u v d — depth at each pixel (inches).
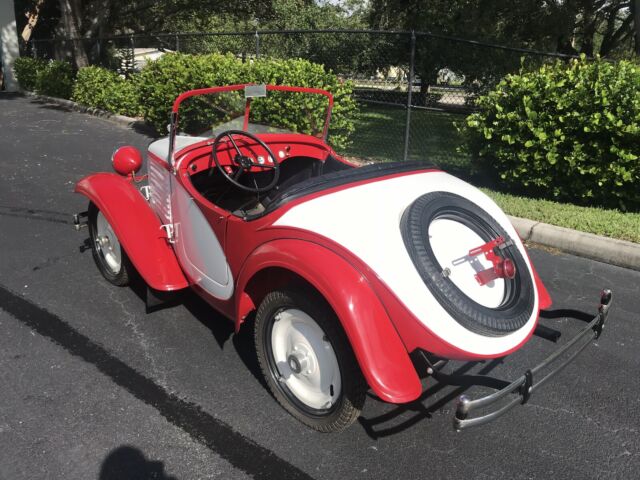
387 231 98.6
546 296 120.0
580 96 241.6
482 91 457.7
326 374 106.4
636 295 178.2
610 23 760.3
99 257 176.1
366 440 110.7
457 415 87.0
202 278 134.7
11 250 200.4
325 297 95.1
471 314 93.0
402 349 95.2
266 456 105.4
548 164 255.0
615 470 104.7
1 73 876.6
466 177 303.7
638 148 235.9
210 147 143.6
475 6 565.0
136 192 156.0
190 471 101.3
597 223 220.7
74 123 501.0
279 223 106.7
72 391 122.4
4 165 329.4
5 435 108.1
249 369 132.7
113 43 821.2
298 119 158.7
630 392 128.6
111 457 103.8
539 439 112.6
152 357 136.6
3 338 142.6
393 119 531.2
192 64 392.8
